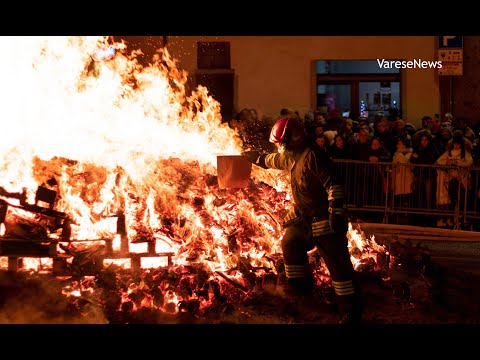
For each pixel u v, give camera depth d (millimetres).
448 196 13305
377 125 14461
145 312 6758
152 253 7516
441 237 11891
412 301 7484
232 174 7836
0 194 7535
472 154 14289
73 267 7230
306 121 15164
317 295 7422
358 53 19094
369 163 13531
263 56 18812
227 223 8195
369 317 7102
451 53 18359
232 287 7340
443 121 18688
